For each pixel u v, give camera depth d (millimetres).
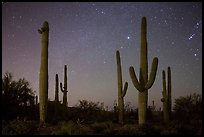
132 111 21984
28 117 15445
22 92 16875
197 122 14047
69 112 18906
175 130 10859
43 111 14125
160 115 21984
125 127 12164
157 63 12453
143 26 13375
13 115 14961
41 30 14703
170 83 16766
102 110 21531
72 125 12555
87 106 20984
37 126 12344
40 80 14414
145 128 11195
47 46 14789
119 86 16562
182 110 18578
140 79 12867
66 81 19906
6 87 15922
